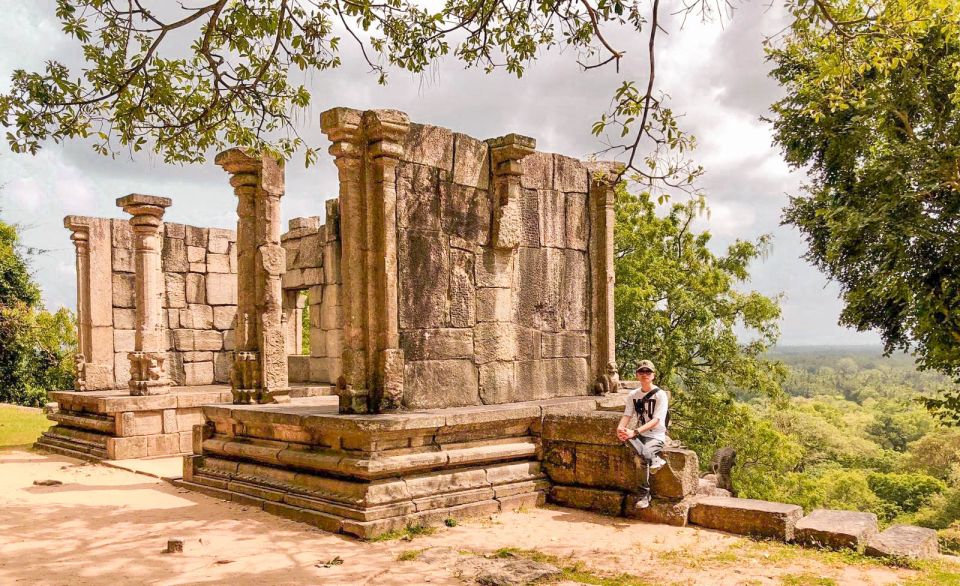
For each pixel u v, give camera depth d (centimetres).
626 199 2553
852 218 1683
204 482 962
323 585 566
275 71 862
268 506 836
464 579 585
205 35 732
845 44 755
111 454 1255
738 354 2502
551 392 1057
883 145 1811
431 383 889
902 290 1642
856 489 3988
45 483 1018
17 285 2794
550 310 1065
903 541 683
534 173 1050
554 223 1078
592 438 873
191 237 1722
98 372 1533
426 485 791
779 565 639
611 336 1135
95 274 1545
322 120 836
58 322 2761
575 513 852
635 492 834
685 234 2648
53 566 611
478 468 860
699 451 2470
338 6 763
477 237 958
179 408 1346
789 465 2883
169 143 856
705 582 588
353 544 695
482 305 962
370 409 833
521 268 1024
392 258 834
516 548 692
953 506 3553
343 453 784
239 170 1075
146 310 1348
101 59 783
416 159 884
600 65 630
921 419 6838
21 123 748
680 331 2441
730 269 2583
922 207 1708
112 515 819
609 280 1138
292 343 1867
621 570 623
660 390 826
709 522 783
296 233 1772
